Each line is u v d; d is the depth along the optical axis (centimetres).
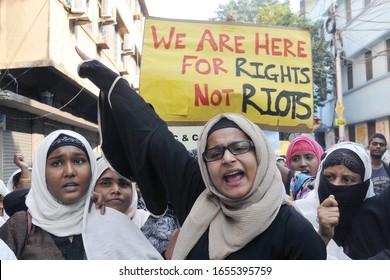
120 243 183
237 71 342
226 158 150
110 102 195
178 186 181
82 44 896
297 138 362
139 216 256
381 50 1397
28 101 652
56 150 185
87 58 205
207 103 335
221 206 156
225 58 344
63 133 191
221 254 148
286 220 148
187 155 186
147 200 193
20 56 674
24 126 771
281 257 146
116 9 1259
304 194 281
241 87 339
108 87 198
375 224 203
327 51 1692
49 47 675
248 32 352
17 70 707
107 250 179
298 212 154
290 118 344
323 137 2039
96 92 968
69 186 183
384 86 1381
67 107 995
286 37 356
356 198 205
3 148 677
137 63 1938
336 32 1324
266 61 350
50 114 787
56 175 183
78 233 184
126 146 195
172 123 332
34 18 675
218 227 154
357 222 207
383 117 1413
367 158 209
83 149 190
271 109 342
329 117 1891
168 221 232
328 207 178
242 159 150
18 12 676
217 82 338
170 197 185
